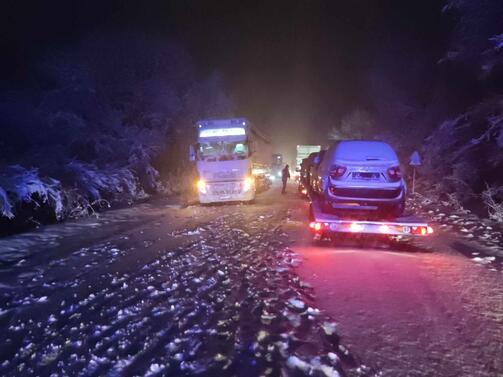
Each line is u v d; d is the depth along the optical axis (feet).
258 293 17.87
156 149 77.20
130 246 29.63
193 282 20.10
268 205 55.88
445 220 39.11
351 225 27.20
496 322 14.40
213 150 56.24
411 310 15.51
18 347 13.83
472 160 46.21
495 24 41.11
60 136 57.98
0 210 33.27
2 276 22.66
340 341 13.07
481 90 50.62
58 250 29.50
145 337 14.08
